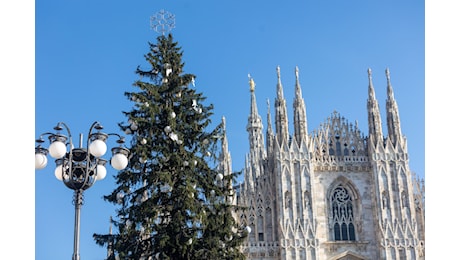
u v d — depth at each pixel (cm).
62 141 2402
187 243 3491
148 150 3669
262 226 6888
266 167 7169
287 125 7150
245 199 6956
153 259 3638
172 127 3744
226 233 3769
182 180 3712
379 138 7156
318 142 7231
